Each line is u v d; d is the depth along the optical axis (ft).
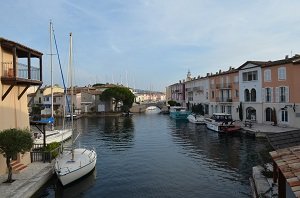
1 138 53.16
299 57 136.46
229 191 59.62
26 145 54.75
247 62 168.14
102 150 106.11
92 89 361.30
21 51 71.82
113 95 291.99
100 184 65.10
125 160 88.89
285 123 138.62
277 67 143.43
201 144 115.55
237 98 185.47
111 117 273.75
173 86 377.91
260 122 157.48
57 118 248.52
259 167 64.69
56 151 75.82
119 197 57.41
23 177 58.54
